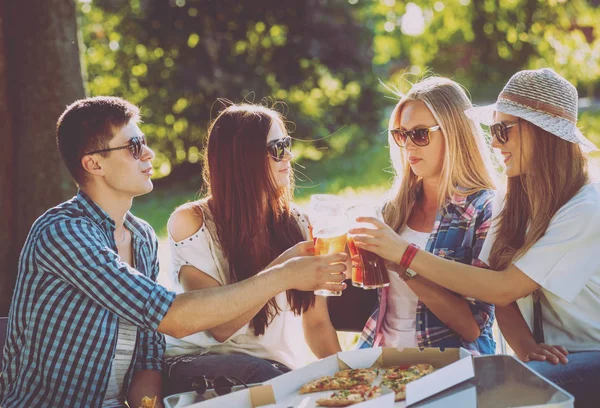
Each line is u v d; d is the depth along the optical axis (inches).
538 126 123.2
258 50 672.4
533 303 128.3
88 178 123.2
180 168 661.9
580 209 120.1
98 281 113.5
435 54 876.6
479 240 133.9
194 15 640.4
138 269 130.0
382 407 93.2
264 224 136.3
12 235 232.5
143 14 639.1
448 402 95.8
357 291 145.3
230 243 134.6
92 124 120.8
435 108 134.6
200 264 135.6
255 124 133.6
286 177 137.7
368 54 753.0
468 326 131.3
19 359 118.7
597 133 567.2
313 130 695.7
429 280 128.5
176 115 644.7
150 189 125.6
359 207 123.3
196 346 135.6
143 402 104.9
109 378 120.5
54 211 122.2
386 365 113.9
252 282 114.9
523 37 756.6
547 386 98.6
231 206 134.2
